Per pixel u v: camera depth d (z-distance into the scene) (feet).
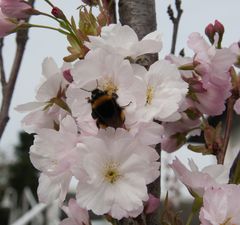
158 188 0.86
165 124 1.00
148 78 0.79
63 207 0.86
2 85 1.38
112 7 0.90
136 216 0.75
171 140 1.01
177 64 0.92
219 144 0.95
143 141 0.75
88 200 0.73
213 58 0.90
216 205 0.77
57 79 0.87
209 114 0.94
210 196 0.78
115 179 0.74
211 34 0.99
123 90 0.76
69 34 0.86
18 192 15.43
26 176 15.57
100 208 0.73
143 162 0.74
